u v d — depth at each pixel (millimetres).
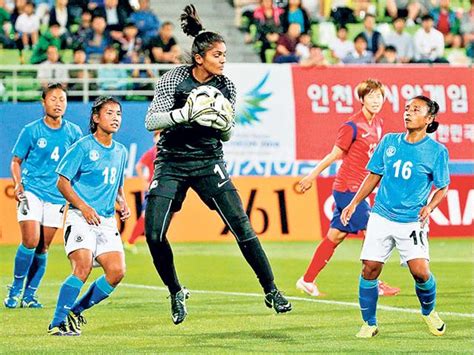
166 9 64688
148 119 24344
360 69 51188
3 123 49250
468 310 30109
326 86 50844
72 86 54688
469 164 51406
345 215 25391
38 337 25094
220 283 37125
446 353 22797
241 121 50094
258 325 27188
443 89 51531
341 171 33000
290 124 50469
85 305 25359
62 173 24562
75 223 24922
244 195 49781
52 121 30984
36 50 57000
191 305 31266
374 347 23625
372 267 24734
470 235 51062
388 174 24609
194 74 24609
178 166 24406
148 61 56594
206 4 65875
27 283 31188
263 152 50125
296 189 50312
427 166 24297
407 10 64562
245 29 65000
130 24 58094
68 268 41875
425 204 24719
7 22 59188
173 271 24672
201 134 24312
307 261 43906
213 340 24656
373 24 60719
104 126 24828
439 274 39531
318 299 32781
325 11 64625
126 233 49031
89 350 23156
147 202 24531
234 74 50125
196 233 49875
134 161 49875
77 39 57906
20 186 30562
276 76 50531
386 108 50906
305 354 22672
